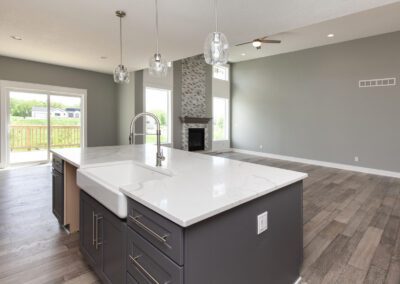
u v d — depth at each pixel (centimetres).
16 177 491
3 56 546
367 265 212
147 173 206
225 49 207
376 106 584
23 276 192
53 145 646
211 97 890
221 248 115
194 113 843
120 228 142
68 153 268
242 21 344
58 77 626
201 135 877
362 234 269
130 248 133
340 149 648
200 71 854
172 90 777
